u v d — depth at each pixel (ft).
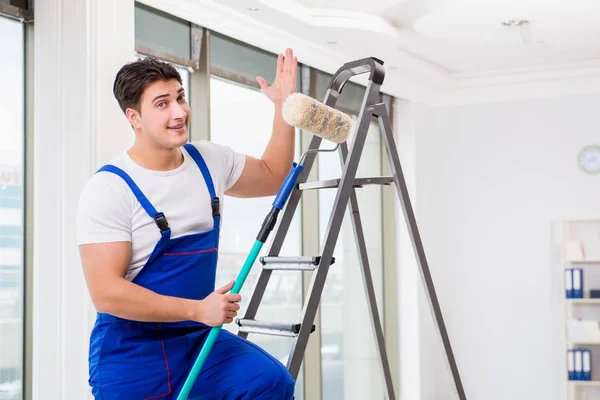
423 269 9.09
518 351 20.03
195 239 6.12
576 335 18.63
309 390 16.83
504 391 20.13
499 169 20.36
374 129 19.97
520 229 20.13
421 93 20.29
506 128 20.31
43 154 10.32
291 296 16.14
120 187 5.91
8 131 10.46
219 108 14.20
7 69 10.44
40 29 10.42
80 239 5.84
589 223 19.48
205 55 13.50
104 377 5.91
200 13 13.11
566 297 18.80
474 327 20.45
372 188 19.84
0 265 10.37
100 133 10.07
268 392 5.89
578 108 19.67
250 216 14.76
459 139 20.77
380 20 15.17
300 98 6.64
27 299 10.61
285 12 13.89
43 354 10.16
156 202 6.02
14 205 10.55
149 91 5.98
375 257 19.94
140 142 6.14
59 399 10.01
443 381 20.76
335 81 8.76
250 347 6.17
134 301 5.63
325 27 14.74
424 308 20.39
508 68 19.51
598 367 19.24
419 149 20.36
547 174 19.92
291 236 16.35
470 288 20.53
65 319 10.01
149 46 12.50
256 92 15.14
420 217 20.26
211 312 5.68
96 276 5.74
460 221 20.70
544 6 13.66
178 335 6.10
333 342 17.88
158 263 5.99
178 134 6.03
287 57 7.30
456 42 16.85
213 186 6.37
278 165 7.09
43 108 10.36
